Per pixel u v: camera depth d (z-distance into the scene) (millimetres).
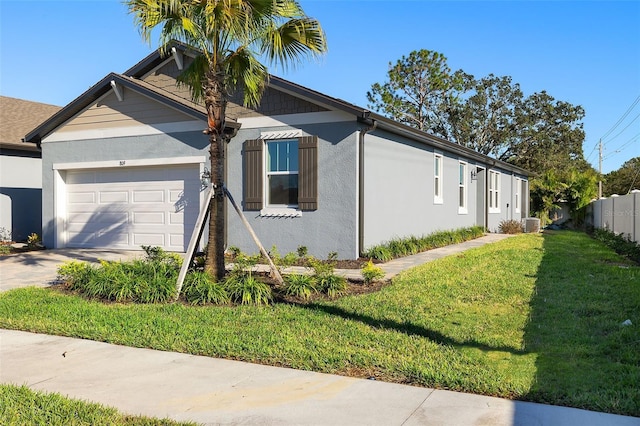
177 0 8047
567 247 16500
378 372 5066
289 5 8797
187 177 13906
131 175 14750
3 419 4016
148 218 14516
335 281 8742
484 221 23344
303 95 12102
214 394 4590
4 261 13047
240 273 8961
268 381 4891
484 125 42906
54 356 5730
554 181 32688
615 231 19344
